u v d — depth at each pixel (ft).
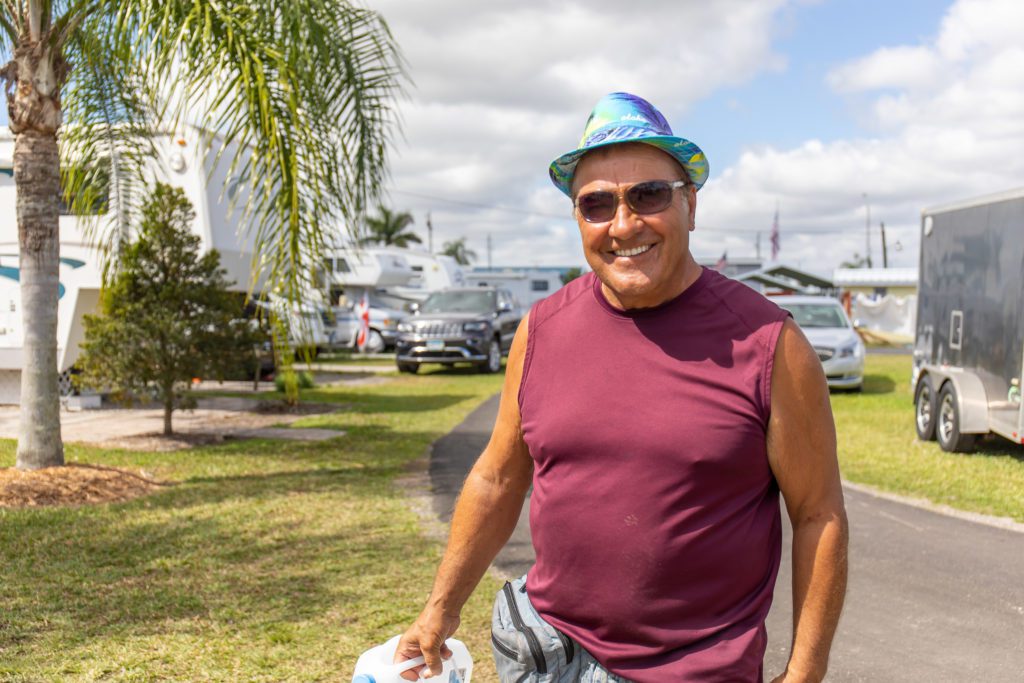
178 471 24.82
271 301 23.50
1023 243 26.43
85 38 21.06
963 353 30.63
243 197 40.65
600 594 5.82
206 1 19.40
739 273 126.11
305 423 35.63
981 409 28.40
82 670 11.62
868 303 135.23
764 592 5.79
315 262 21.47
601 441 5.74
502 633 6.43
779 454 5.66
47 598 14.20
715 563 5.61
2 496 20.02
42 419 22.27
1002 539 19.67
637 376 5.76
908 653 13.32
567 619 6.05
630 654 5.75
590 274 6.48
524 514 21.01
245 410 39.42
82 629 13.00
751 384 5.57
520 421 6.52
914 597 15.80
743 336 5.66
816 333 50.52
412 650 6.96
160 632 12.97
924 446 31.89
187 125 36.40
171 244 28.60
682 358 5.71
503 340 64.95
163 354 28.73
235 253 39.60
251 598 14.49
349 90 23.81
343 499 21.83
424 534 18.70
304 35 20.44
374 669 6.79
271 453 28.30
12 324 37.29
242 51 19.20
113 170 28.89
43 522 18.54
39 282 22.09
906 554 18.45
